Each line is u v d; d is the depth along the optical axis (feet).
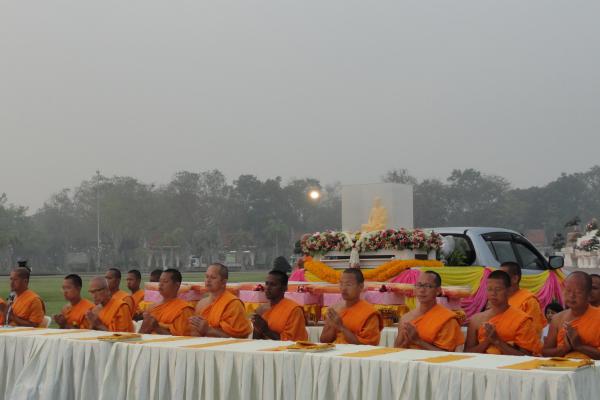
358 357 19.90
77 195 470.39
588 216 504.02
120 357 23.53
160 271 41.83
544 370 17.60
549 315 39.75
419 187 490.49
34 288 147.02
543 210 506.07
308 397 20.31
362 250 37.70
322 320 33.96
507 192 506.89
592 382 17.93
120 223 424.87
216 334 26.63
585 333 23.12
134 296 41.32
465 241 39.47
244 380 21.03
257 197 459.32
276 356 20.81
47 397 24.68
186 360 22.15
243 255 418.72
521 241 42.22
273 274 27.09
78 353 24.31
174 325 28.27
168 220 435.94
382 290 32.30
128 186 446.60
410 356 20.10
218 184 470.80
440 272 35.32
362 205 40.34
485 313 24.21
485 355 20.21
